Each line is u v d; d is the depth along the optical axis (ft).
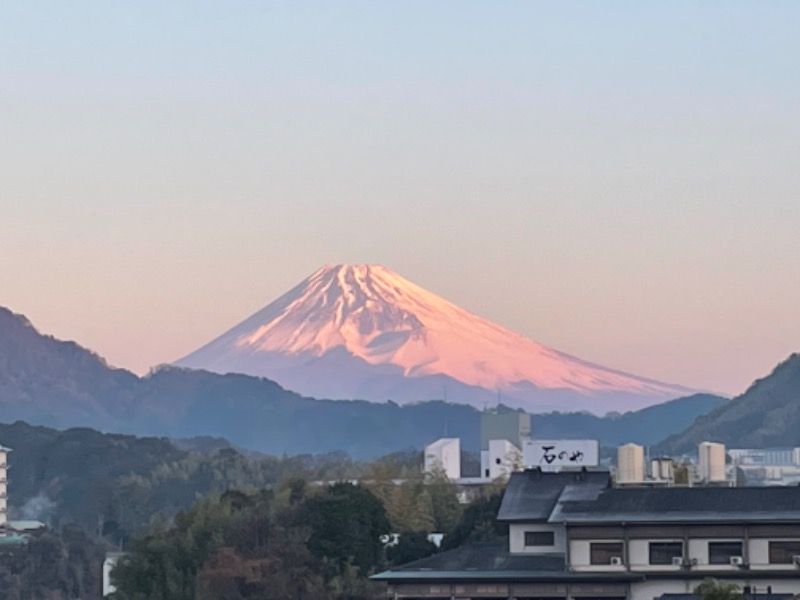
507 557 565.94
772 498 549.13
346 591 655.35
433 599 538.88
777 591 527.40
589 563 539.70
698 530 535.19
